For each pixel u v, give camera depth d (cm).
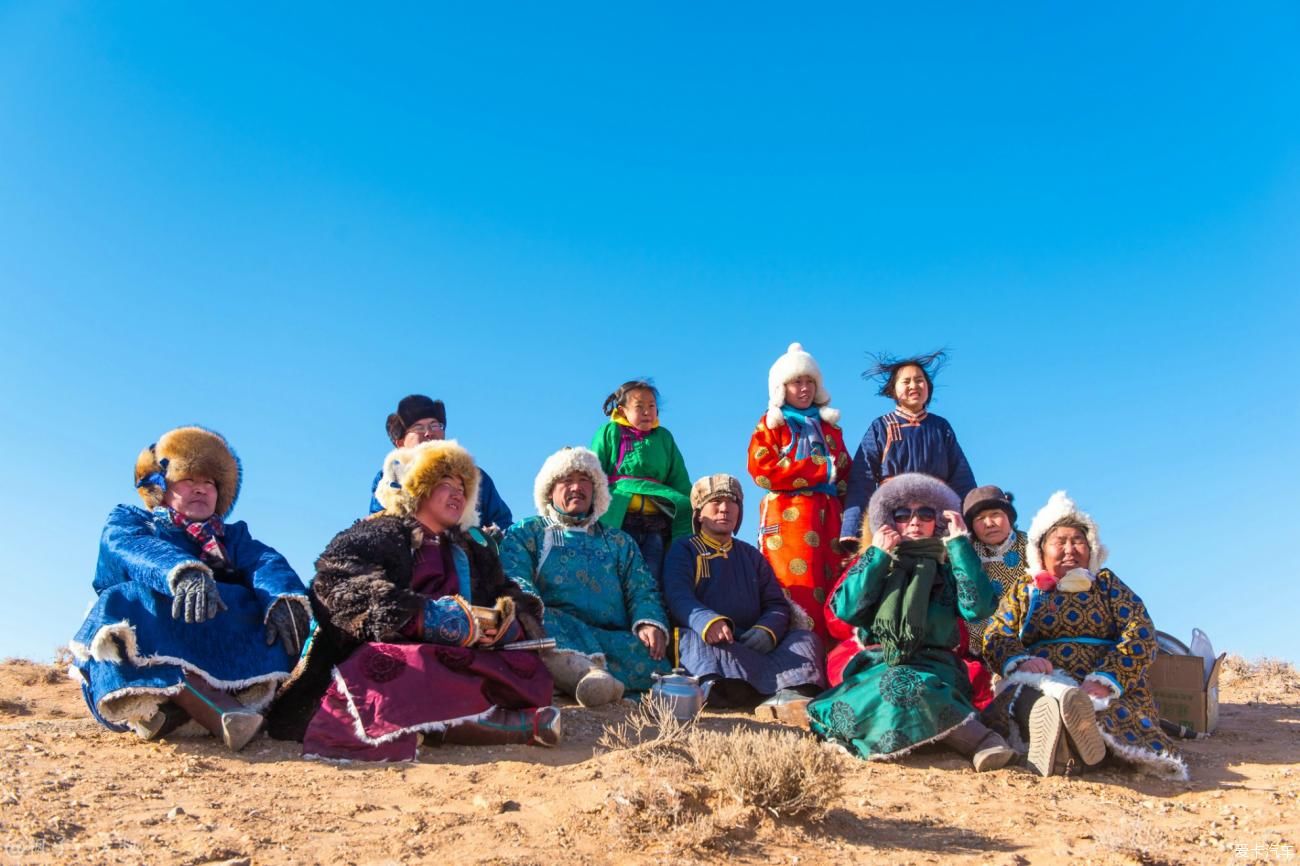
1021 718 762
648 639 901
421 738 704
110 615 699
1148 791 717
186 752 684
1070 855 571
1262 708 1046
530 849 538
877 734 743
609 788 606
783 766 598
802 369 1083
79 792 586
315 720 695
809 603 1005
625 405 1116
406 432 1071
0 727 748
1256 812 663
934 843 586
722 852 552
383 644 720
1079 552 812
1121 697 768
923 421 1073
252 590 754
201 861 504
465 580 798
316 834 545
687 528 1059
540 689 770
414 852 527
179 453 770
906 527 805
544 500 956
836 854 561
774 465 1046
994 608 770
